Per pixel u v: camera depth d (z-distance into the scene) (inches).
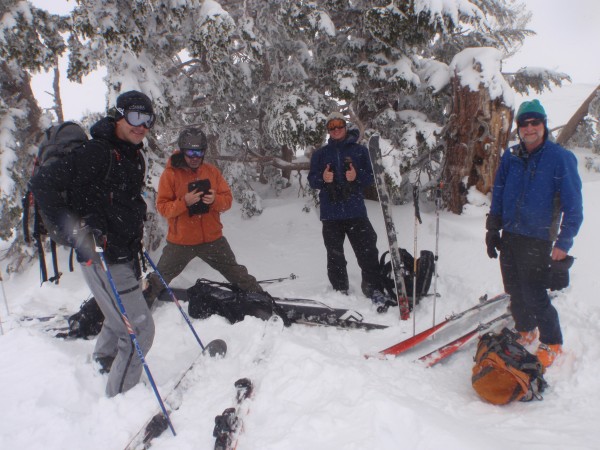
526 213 112.7
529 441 80.4
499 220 125.0
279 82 274.8
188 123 289.1
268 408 96.3
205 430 92.3
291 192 321.1
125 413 99.3
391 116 243.8
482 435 80.7
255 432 89.2
